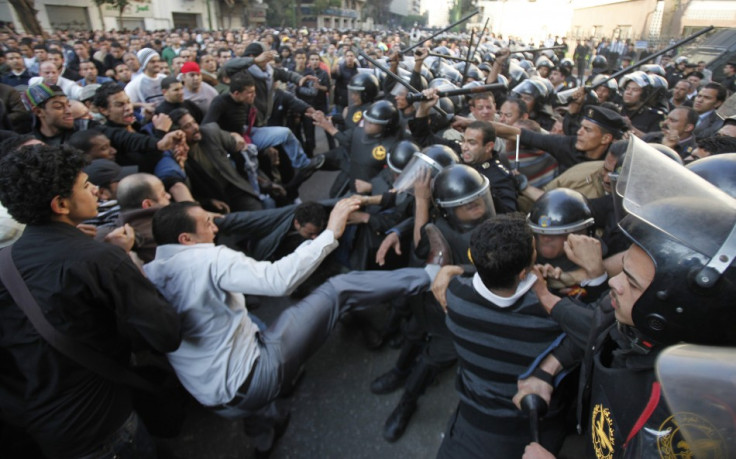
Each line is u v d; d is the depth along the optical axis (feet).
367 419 7.29
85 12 93.76
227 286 5.11
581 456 6.40
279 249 8.52
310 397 7.70
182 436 6.92
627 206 2.62
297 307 6.18
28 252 4.02
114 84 9.48
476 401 4.87
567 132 13.53
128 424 4.78
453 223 6.38
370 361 8.52
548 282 5.35
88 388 4.33
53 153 4.06
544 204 5.43
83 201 4.32
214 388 5.29
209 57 18.51
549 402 4.26
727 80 26.91
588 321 3.97
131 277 4.30
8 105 12.41
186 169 10.01
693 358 2.03
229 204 11.12
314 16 173.68
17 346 4.08
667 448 2.37
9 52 20.08
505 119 11.71
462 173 6.12
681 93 19.20
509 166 9.11
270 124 16.79
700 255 2.26
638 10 63.98
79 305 4.02
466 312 4.64
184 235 5.26
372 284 6.51
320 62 25.14
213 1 127.13
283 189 12.50
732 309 2.23
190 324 5.11
